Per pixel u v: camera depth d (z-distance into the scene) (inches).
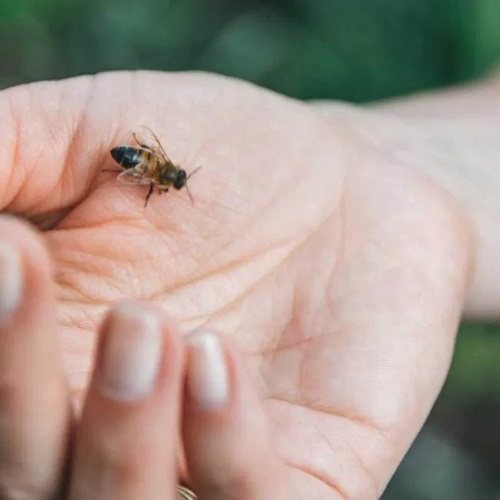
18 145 10.9
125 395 8.2
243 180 11.7
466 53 21.3
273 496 8.9
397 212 11.9
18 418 8.4
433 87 21.5
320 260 11.5
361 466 10.1
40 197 11.2
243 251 11.4
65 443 8.7
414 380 10.6
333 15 21.6
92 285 11.1
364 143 13.6
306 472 9.9
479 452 18.2
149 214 11.4
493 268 13.1
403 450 10.4
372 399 10.4
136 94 11.8
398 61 21.5
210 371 8.5
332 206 11.9
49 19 20.8
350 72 21.3
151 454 8.4
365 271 11.4
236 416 8.6
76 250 11.2
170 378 8.3
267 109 12.3
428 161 14.3
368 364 10.6
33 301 8.1
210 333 8.6
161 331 8.2
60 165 11.2
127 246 11.2
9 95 11.1
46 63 20.4
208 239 11.4
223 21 21.4
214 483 8.8
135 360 8.2
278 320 11.2
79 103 11.4
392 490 17.5
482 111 16.5
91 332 10.8
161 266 11.2
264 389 10.6
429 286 11.3
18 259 8.0
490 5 21.3
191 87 12.1
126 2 21.0
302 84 21.1
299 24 21.7
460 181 13.8
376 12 21.6
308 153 12.1
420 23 21.5
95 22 20.7
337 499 9.9
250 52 21.0
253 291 11.3
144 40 20.9
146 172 11.3
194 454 8.7
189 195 11.5
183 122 11.8
